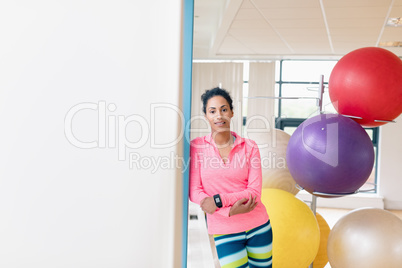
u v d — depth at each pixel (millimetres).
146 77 1403
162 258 1434
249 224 1980
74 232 1398
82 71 1383
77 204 1395
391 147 7258
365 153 2193
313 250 2629
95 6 1377
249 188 1946
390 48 6289
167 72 1408
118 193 1409
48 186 1381
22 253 1380
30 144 1370
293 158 2305
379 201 7227
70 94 1378
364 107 2271
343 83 2297
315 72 7918
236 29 5383
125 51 1392
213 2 4898
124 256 1416
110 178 1405
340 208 7270
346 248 2375
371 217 2412
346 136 2189
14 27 1354
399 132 7219
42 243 1387
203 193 1905
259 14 4582
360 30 5203
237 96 7926
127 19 1391
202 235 3197
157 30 1397
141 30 1393
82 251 1403
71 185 1391
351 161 2164
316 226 2676
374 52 2297
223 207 1886
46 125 1373
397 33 5262
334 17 4586
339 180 2197
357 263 2332
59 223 1391
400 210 7242
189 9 1411
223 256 1974
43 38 1361
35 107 1367
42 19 1361
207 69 7977
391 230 2338
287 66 7965
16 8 1354
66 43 1371
